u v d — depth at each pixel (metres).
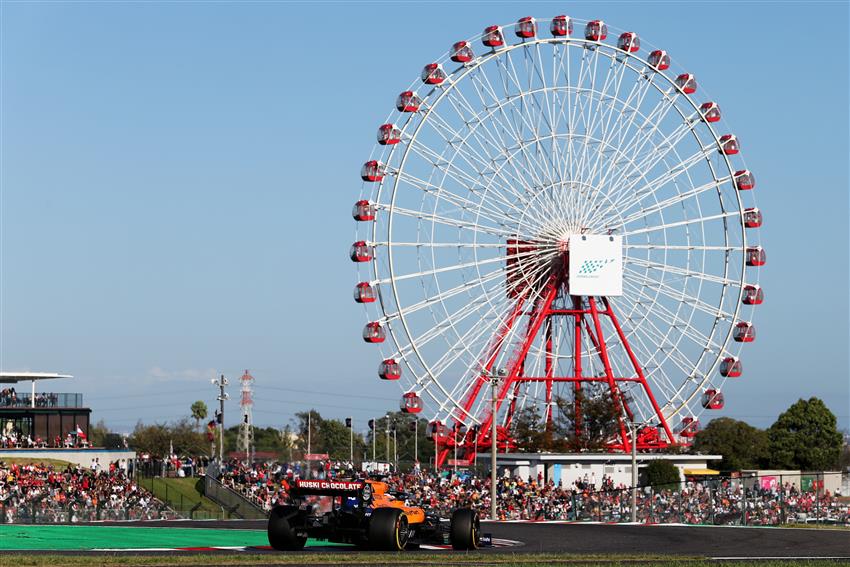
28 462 86.06
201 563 29.83
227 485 92.31
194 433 175.00
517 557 33.91
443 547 38.78
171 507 78.62
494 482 71.69
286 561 30.88
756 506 67.44
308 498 36.31
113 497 74.56
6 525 52.66
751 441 150.25
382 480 40.06
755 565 31.94
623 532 50.34
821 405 150.38
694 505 68.38
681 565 31.92
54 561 29.48
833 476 116.94
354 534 35.94
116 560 30.06
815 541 44.22
